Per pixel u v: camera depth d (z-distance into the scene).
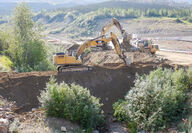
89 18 137.88
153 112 12.90
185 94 13.95
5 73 17.92
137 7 170.88
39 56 30.97
